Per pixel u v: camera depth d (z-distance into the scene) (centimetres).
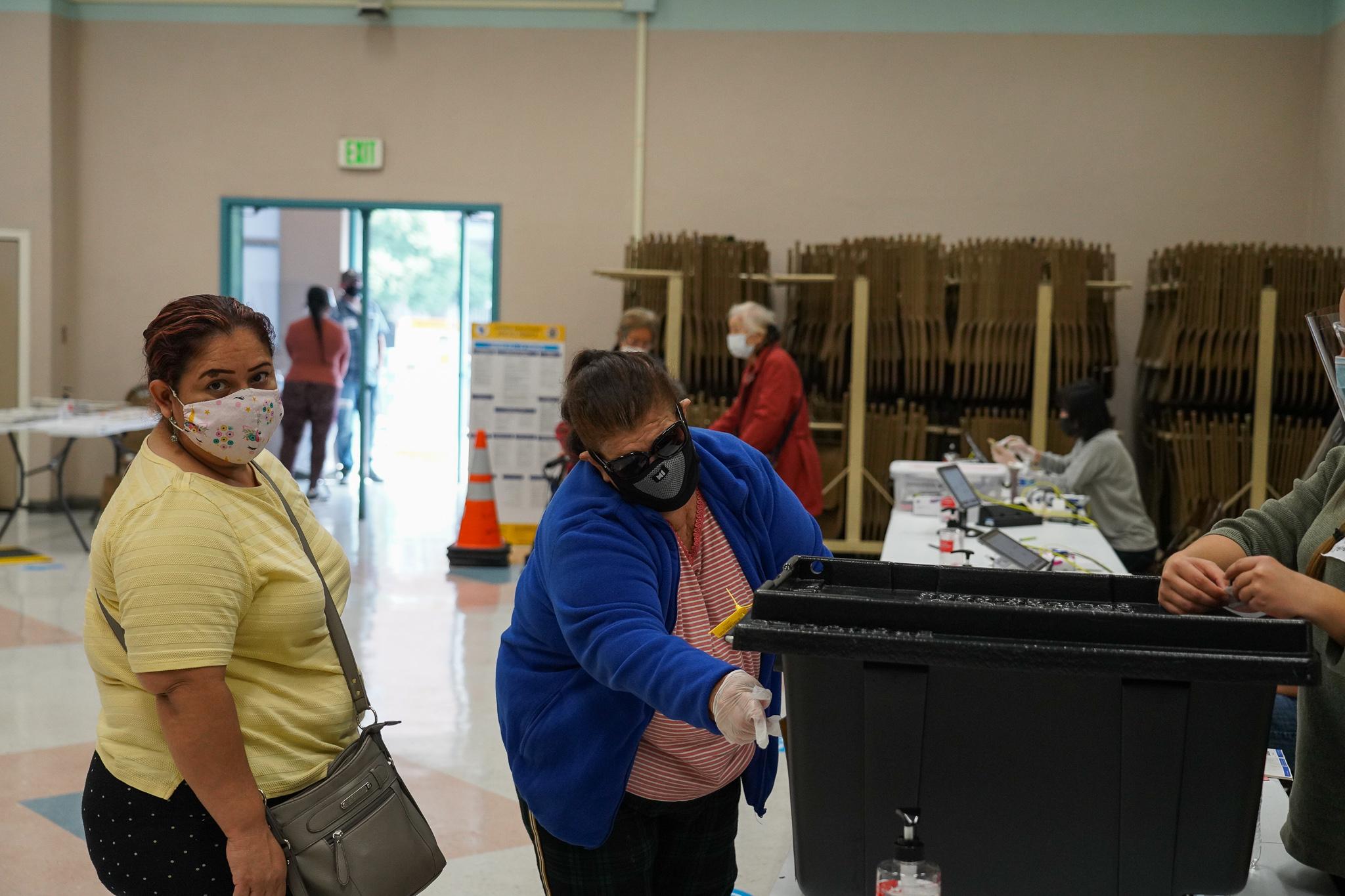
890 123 782
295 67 823
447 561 697
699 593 162
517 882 297
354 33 818
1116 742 108
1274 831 162
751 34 788
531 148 812
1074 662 105
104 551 156
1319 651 135
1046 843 111
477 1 804
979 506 445
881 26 779
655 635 138
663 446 152
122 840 162
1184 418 706
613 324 816
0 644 504
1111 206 769
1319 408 694
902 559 367
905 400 739
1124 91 764
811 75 786
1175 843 109
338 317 888
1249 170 758
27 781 354
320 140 826
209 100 829
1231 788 107
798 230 793
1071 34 765
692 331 720
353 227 858
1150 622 106
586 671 155
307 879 159
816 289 734
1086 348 694
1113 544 512
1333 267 671
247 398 160
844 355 716
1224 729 106
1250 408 691
